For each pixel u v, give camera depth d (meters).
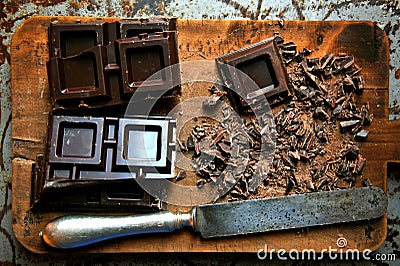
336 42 0.99
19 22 1.03
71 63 0.92
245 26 0.98
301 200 0.93
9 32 1.03
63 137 0.93
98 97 0.91
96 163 0.91
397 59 1.05
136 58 0.92
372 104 0.98
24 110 0.95
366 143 0.97
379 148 0.97
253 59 0.95
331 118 0.97
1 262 0.97
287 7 1.06
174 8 1.05
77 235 0.89
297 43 0.99
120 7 1.05
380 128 0.97
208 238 0.93
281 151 0.96
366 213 0.94
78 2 1.04
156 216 0.91
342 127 0.97
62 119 0.92
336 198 0.94
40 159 0.93
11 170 1.00
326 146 0.97
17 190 0.93
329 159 0.96
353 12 1.06
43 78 0.96
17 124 0.95
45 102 0.95
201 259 0.99
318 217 0.93
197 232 0.93
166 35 0.92
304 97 0.97
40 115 0.95
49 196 0.92
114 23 0.94
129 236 0.93
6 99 1.01
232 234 0.92
